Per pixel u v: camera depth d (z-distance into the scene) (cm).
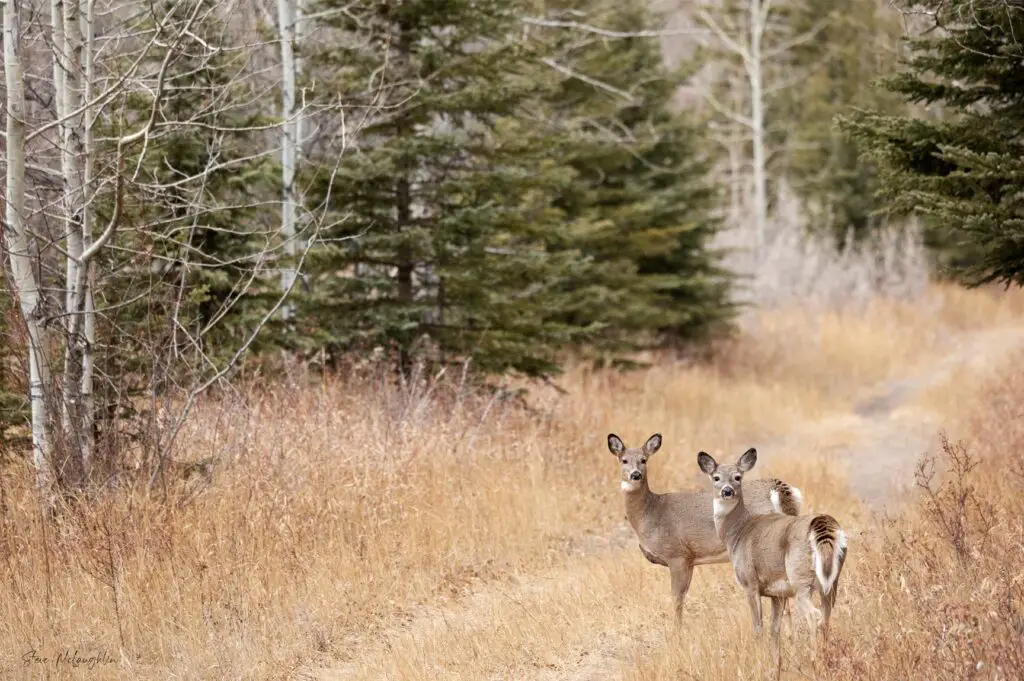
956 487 2403
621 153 4512
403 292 3075
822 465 3097
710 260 5022
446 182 3003
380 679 1733
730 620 1812
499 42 3117
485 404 3066
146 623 1823
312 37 3150
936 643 1324
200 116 2480
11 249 2036
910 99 2247
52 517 2016
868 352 5481
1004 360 4784
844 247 7600
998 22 2025
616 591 2075
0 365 2259
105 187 2345
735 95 9444
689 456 3425
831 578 1412
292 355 2945
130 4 2262
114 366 2323
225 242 2784
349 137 2422
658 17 4716
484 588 2195
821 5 9119
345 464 2369
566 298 3688
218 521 2081
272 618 1908
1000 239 2027
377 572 2120
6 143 2131
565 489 2756
